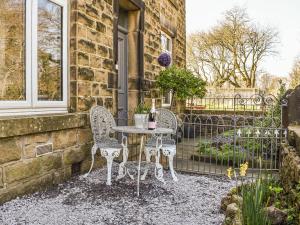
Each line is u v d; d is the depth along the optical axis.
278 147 5.27
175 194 3.62
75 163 4.27
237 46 21.27
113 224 2.71
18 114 3.36
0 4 3.30
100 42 4.82
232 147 6.00
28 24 3.49
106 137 4.30
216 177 4.60
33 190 3.42
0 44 3.30
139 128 3.97
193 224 2.74
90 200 3.30
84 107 4.38
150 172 4.65
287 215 2.57
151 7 7.34
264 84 21.64
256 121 6.71
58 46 4.10
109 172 3.91
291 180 2.90
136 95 6.57
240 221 2.31
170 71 6.98
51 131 3.66
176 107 9.73
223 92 14.95
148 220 2.82
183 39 10.98
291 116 4.58
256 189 2.61
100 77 4.83
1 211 2.85
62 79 4.15
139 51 6.58
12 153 3.11
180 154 6.48
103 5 4.91
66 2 4.15
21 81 3.49
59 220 2.75
